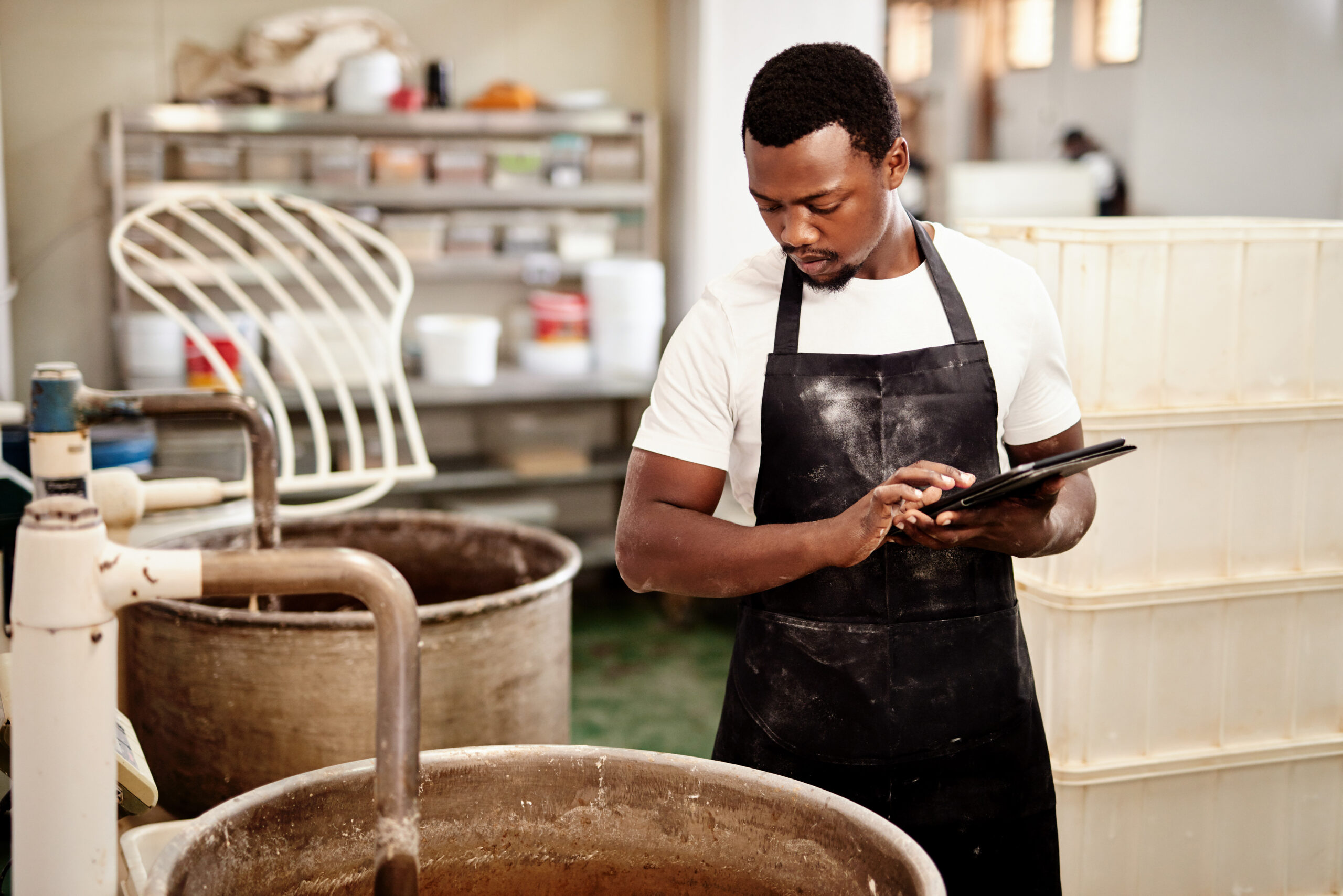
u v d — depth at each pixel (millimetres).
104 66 4848
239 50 5000
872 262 1497
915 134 6980
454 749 1202
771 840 1136
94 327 4953
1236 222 2092
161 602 1777
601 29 5500
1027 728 1554
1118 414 1918
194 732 1771
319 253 2734
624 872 1189
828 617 1494
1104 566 1967
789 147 1313
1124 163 6297
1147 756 2033
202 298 2641
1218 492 1999
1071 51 6484
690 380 1510
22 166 4809
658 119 5465
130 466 2867
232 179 4789
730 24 5195
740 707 1571
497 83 5184
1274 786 2102
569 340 5297
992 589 1525
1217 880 2107
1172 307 1937
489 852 1199
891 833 1052
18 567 872
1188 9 5910
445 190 5008
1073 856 2039
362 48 4992
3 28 4723
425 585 2467
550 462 5133
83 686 877
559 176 5207
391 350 2619
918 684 1495
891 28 6863
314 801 1131
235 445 4555
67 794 883
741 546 1390
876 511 1281
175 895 968
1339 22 5359
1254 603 2041
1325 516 2055
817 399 1481
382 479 2486
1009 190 5934
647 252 5379
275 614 1716
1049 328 1566
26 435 2756
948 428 1491
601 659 4672
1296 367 2002
